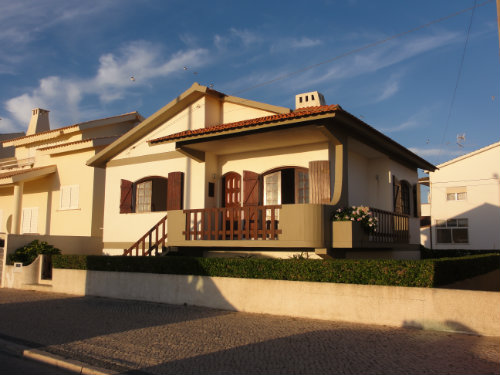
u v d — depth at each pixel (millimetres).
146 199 17438
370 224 12297
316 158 14016
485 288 14836
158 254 15273
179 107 16906
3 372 7461
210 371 6980
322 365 7059
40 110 31047
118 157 18469
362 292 9805
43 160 24828
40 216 24094
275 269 11117
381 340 8312
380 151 14797
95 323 10766
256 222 12852
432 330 8945
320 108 12453
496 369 6605
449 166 31219
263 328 9609
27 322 11008
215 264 12227
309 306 10477
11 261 17969
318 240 11664
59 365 7832
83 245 19969
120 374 7055
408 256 17500
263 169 15094
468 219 30156
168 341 8836
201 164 15750
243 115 16281
